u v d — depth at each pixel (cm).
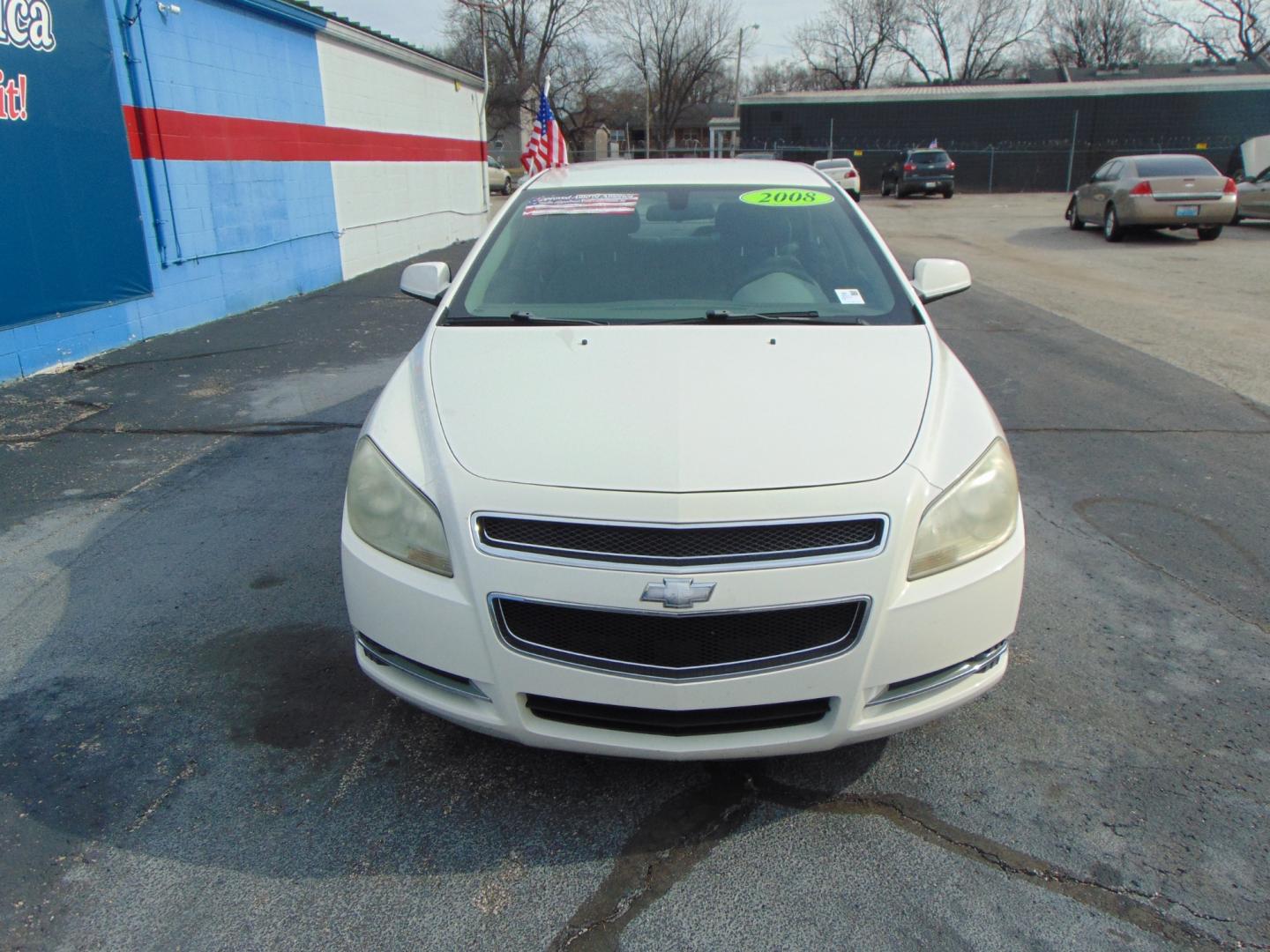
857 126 3575
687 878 227
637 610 212
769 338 293
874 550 219
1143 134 3362
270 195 1050
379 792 256
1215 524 436
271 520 443
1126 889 223
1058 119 3403
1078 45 5988
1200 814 247
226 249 969
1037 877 227
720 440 235
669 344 287
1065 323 918
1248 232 1780
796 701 222
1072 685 306
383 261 1387
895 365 278
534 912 217
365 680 310
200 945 207
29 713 291
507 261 349
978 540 236
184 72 881
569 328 303
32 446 555
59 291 740
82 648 329
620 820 246
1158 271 1277
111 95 780
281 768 266
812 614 218
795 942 208
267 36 1028
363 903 219
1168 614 352
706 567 212
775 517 216
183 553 407
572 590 214
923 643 226
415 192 1503
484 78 1816
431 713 242
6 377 692
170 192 870
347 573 246
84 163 756
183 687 305
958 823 244
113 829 242
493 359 283
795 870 229
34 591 372
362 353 803
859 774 264
